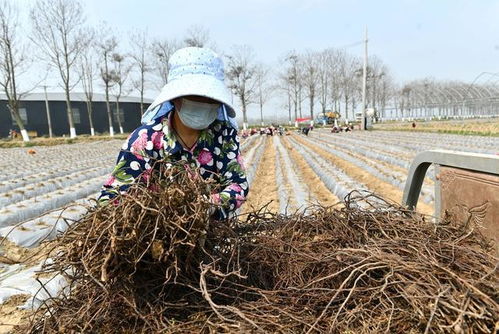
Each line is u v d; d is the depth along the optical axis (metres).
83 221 1.62
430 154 2.33
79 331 1.54
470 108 61.69
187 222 1.56
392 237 2.05
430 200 6.60
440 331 1.35
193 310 1.64
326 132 41.44
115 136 37.97
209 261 1.72
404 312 1.45
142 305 1.61
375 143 21.08
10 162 16.08
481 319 1.35
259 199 8.16
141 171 2.04
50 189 8.96
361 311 1.51
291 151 20.30
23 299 3.09
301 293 1.67
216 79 1.97
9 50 29.09
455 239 1.93
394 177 8.95
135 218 1.51
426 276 1.53
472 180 1.98
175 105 2.00
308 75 57.22
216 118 2.13
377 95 69.44
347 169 11.90
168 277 1.53
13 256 4.54
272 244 2.03
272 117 89.12
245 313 1.54
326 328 1.46
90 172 11.58
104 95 56.19
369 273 1.67
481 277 1.54
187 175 1.70
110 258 1.47
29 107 46.75
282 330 1.45
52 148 25.17
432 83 66.00
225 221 2.03
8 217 5.86
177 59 2.02
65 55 33.41
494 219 1.82
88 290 1.63
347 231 2.14
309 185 10.17
